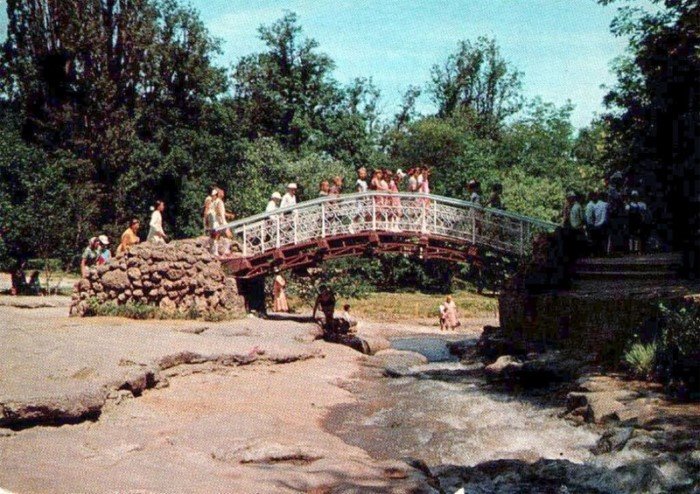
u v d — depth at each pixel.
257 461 6.78
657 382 9.74
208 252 19.62
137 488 5.28
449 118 62.19
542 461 7.09
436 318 32.62
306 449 7.06
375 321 30.83
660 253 16.61
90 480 5.41
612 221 17.66
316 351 15.99
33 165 29.67
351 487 5.60
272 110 58.78
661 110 23.81
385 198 21.39
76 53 42.16
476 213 20.52
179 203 44.12
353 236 21.02
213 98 48.12
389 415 10.56
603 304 12.02
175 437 7.55
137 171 42.38
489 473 6.81
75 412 7.85
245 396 10.96
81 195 33.34
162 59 45.78
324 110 62.38
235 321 18.59
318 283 34.53
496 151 62.28
